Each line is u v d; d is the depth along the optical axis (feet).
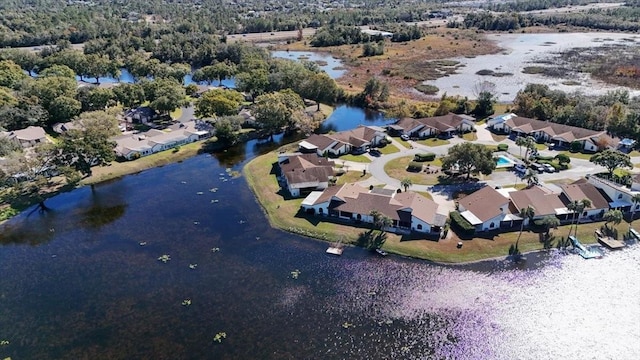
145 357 193.26
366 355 190.60
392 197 296.92
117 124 433.48
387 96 568.82
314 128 467.52
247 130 467.52
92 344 201.16
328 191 308.81
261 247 267.39
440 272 240.94
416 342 196.24
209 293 230.48
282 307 219.20
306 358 190.19
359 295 225.56
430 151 403.54
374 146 418.31
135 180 361.71
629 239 263.08
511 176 344.90
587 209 279.90
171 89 507.71
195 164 392.27
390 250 258.98
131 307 222.48
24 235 288.30
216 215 305.32
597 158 335.67
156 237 281.13
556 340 194.80
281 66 608.19
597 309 211.20
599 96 526.57
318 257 256.52
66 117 484.74
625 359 184.75
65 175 337.31
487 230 274.16
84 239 282.15
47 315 219.20
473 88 617.62
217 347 197.16
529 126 435.53
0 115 453.17
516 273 238.07
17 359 194.39
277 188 338.54
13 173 332.60
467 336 198.39
